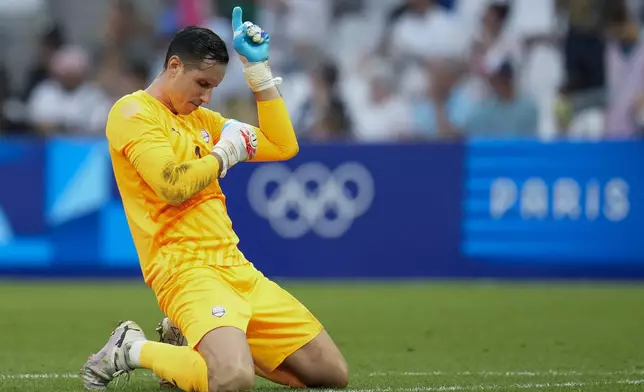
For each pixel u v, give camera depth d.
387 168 43.38
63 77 53.59
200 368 18.52
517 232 43.06
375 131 53.12
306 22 58.53
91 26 63.50
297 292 40.53
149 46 58.34
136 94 19.88
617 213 42.62
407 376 23.00
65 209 44.41
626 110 51.41
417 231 43.44
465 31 57.09
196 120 20.56
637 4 56.72
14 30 63.38
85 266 44.47
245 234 43.53
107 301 38.56
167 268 19.44
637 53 51.84
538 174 42.88
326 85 51.53
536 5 55.00
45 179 44.44
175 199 18.94
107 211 44.25
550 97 53.09
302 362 20.17
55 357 26.52
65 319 34.06
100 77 56.00
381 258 43.56
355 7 61.56
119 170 19.80
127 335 20.16
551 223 42.91
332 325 32.72
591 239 42.81
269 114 21.12
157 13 61.03
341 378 20.38
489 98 51.06
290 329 20.06
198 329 18.77
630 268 42.75
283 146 21.28
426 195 43.34
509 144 42.94
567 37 52.84
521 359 26.08
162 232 19.56
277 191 43.53
